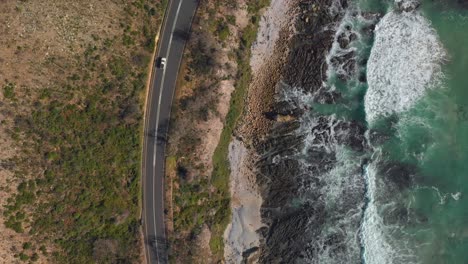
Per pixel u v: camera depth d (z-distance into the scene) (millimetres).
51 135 61906
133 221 66875
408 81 68812
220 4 67688
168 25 66625
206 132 68312
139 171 66938
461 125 68438
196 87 67688
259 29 69750
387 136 68938
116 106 64688
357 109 69375
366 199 68812
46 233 62188
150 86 66812
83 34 62406
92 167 64000
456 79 68625
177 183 68062
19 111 60531
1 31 59750
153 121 67000
